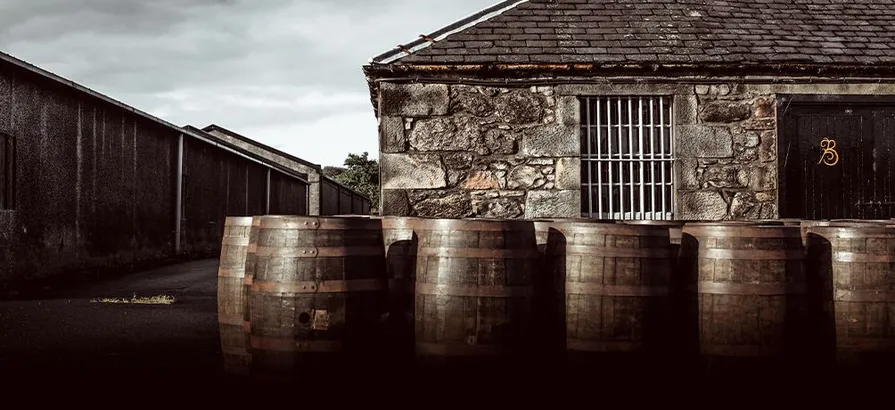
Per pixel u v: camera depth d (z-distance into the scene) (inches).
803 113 331.0
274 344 168.9
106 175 562.9
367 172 1946.4
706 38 341.7
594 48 332.2
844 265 181.3
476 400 168.7
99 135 553.3
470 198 323.3
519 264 170.6
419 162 323.3
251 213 964.6
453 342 167.5
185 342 255.1
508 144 324.2
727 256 175.5
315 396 169.3
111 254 569.0
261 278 171.6
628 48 333.1
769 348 173.3
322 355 167.8
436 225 171.8
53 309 338.0
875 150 332.5
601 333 171.9
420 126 323.6
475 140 323.9
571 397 175.5
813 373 182.4
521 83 323.9
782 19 360.2
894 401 180.9
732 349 174.1
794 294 175.9
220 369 212.8
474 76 323.9
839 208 330.3
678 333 179.2
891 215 330.6
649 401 174.7
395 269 177.3
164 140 679.1
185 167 729.0
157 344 251.4
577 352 173.5
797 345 176.7
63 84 487.2
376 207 1967.3
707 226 179.2
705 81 326.0
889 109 333.1
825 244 184.1
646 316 172.7
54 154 488.4
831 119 331.6
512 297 168.6
